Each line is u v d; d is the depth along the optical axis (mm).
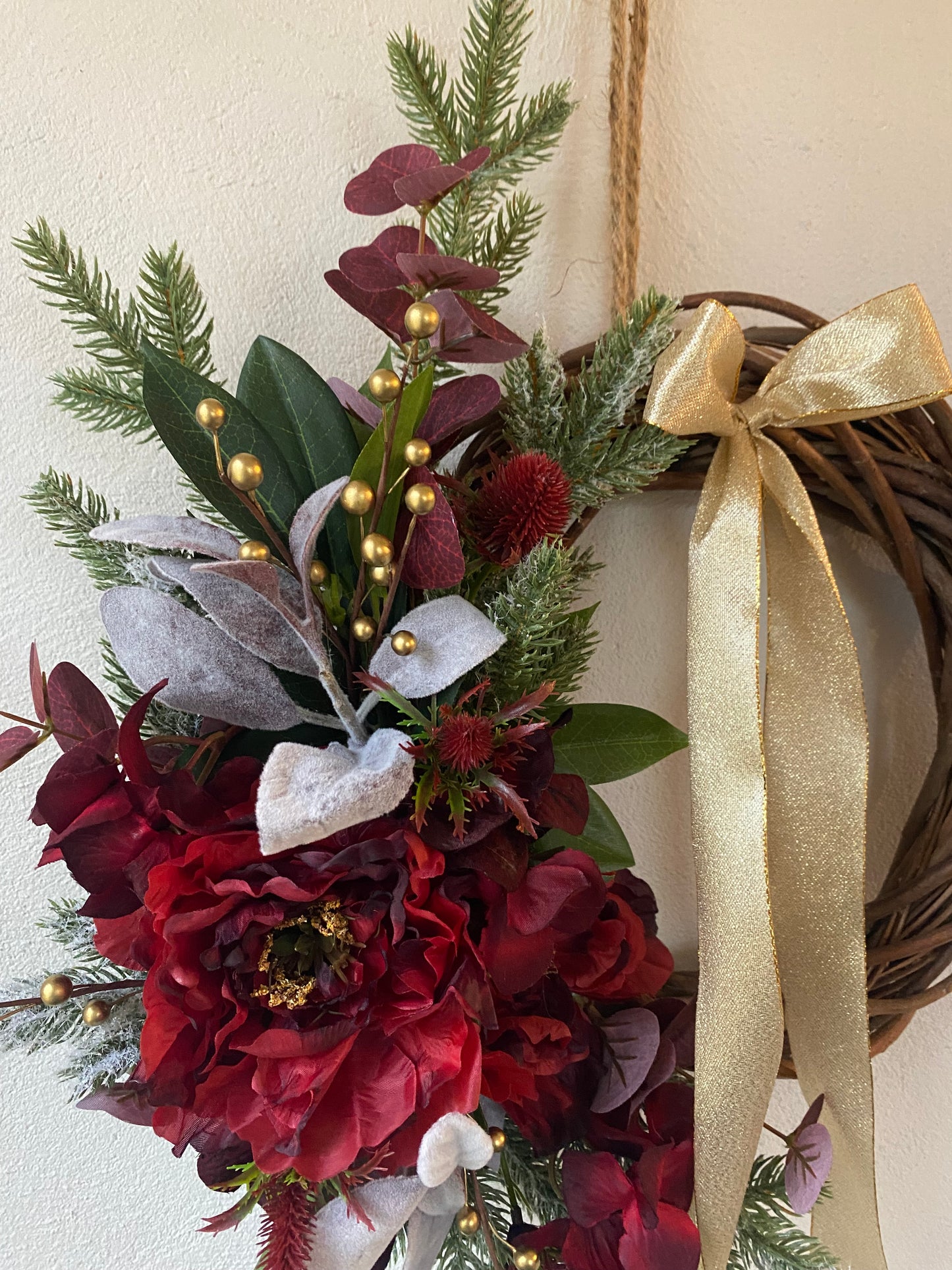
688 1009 508
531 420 469
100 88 531
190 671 391
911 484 530
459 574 367
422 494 340
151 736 453
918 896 549
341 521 425
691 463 559
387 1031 355
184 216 546
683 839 629
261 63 537
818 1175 452
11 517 565
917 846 568
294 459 433
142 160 539
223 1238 656
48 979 386
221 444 400
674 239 576
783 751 521
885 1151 676
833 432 521
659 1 552
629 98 535
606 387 456
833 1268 495
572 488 473
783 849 523
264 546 318
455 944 349
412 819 362
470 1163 361
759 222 580
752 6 558
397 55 469
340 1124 360
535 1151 458
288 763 315
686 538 605
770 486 494
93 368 548
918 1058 664
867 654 619
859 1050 499
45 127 531
